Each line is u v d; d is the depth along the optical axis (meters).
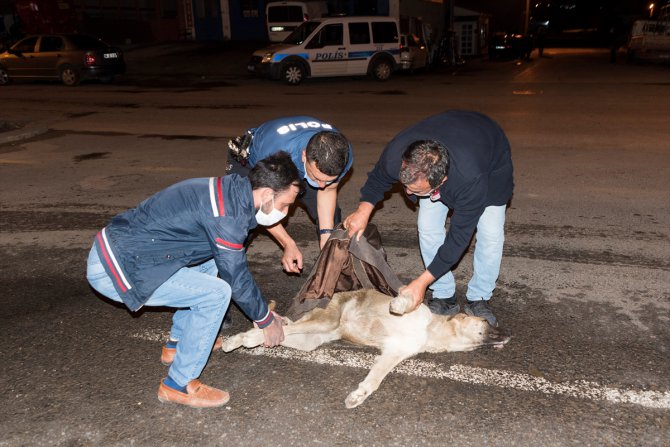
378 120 11.91
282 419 3.24
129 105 14.59
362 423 3.19
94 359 3.83
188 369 3.26
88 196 7.27
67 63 18.33
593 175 7.69
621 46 33.72
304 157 3.41
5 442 3.09
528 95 15.10
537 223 6.04
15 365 3.77
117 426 3.20
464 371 3.63
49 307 4.54
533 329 4.06
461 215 3.25
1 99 15.98
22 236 6.01
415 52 20.12
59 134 11.23
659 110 12.28
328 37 18.41
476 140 3.29
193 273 3.16
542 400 3.33
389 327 3.70
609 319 4.16
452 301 4.36
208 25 30.02
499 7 35.59
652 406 3.26
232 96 15.86
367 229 4.01
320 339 3.90
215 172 8.22
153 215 2.92
